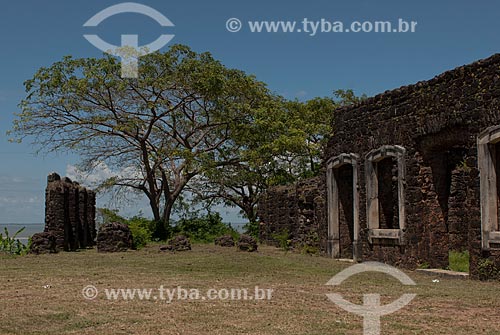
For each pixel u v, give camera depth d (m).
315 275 17.22
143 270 18.09
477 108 16.31
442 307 11.70
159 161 38.12
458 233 21.48
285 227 30.94
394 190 21.78
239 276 16.75
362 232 21.98
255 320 10.48
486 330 9.66
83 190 34.62
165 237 36.91
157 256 23.31
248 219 45.75
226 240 30.25
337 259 23.20
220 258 21.55
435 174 19.23
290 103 45.41
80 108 36.03
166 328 9.93
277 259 21.61
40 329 9.93
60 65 35.69
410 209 19.30
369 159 21.41
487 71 16.06
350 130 22.98
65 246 29.33
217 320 10.50
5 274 17.14
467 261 19.56
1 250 27.75
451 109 17.39
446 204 19.28
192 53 36.88
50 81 35.34
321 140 43.91
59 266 19.45
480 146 16.09
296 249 27.73
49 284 14.88
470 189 16.47
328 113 44.81
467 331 9.59
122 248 27.20
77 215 32.28
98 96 36.06
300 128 42.94
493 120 15.74
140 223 35.75
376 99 21.36
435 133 18.20
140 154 39.91
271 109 40.31
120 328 9.96
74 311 11.28
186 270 18.14
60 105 35.94
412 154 19.28
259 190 45.31
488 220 15.87
